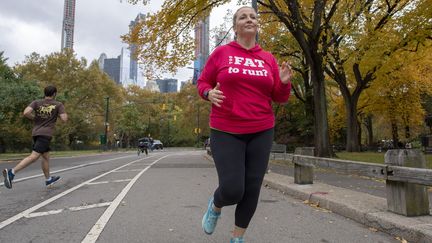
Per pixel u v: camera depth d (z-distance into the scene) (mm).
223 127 3145
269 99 3305
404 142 43500
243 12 3312
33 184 8688
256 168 3178
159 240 4066
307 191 7031
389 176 4871
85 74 53938
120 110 66250
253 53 3311
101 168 14102
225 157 3094
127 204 6180
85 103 55656
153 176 10828
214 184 8922
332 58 18672
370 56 17562
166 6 16344
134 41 17344
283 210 5941
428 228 4156
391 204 5012
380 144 47312
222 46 3338
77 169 13562
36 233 4320
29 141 45281
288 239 4207
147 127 83688
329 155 16297
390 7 18031
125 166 15312
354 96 25875
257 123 3150
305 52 16453
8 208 5770
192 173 11836
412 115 35125
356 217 5176
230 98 3135
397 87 31953
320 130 16469
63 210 5629
